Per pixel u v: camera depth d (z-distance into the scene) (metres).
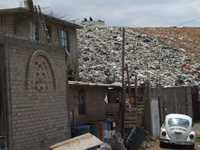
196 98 39.91
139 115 28.31
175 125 25.97
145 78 43.62
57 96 18.69
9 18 27.42
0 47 14.73
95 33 64.12
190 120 26.47
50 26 30.02
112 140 19.91
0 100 14.86
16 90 15.39
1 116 14.85
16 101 15.38
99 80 37.84
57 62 18.80
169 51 64.19
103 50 53.69
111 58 50.19
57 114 18.61
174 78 47.78
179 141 25.42
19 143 15.49
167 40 77.62
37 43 17.00
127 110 26.75
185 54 66.38
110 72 42.34
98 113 27.31
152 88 29.72
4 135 14.80
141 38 68.06
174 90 35.22
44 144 17.36
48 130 17.75
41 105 17.23
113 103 29.25
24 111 15.91
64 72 19.47
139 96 30.62
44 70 17.59
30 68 16.36
